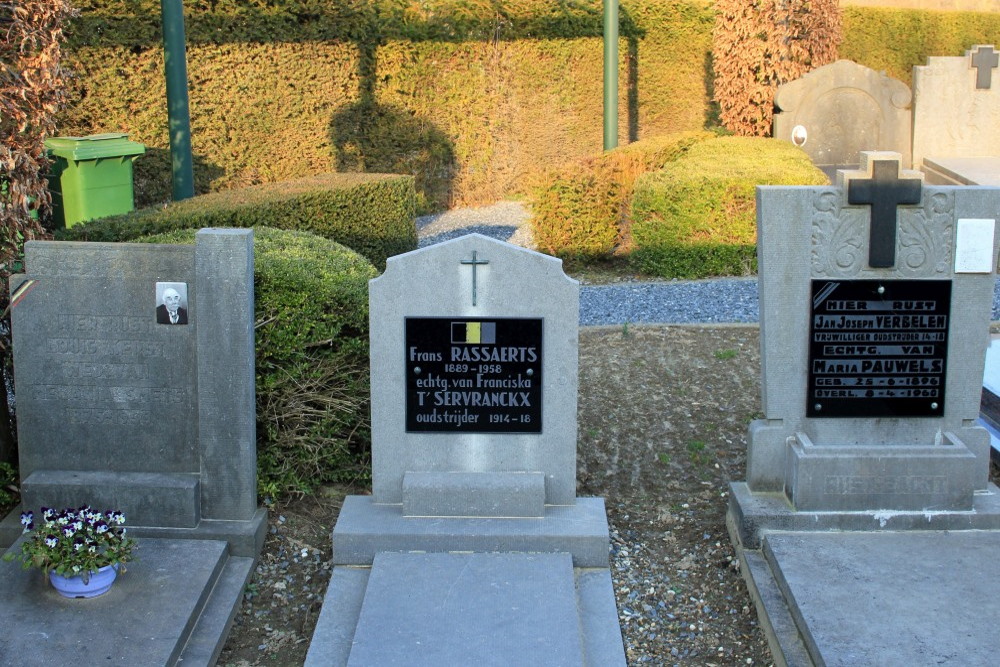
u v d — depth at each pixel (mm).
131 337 5906
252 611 5645
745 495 6016
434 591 5348
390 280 5824
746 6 14602
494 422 5973
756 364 8078
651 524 6293
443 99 16062
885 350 5891
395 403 5957
